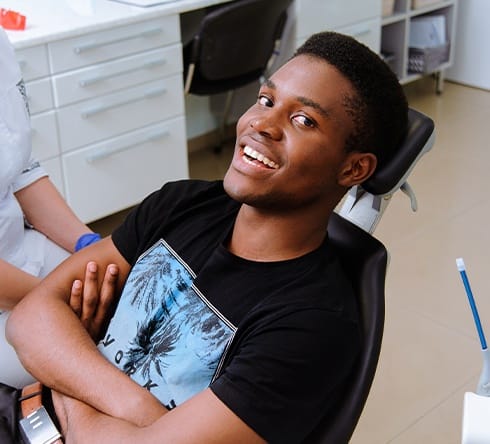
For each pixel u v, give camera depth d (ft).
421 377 7.37
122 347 4.01
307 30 11.30
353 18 11.91
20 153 5.14
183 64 10.50
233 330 3.60
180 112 9.95
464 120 13.60
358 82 3.55
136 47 9.10
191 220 4.15
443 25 14.42
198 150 12.71
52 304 4.10
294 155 3.49
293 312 3.43
